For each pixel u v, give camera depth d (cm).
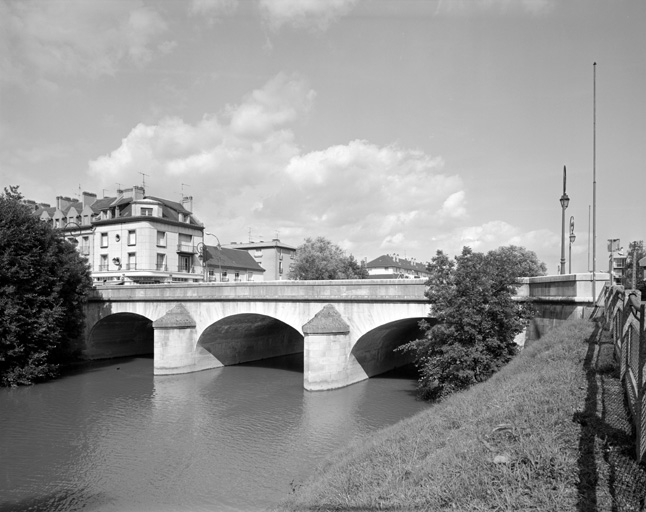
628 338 1012
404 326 3606
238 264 8338
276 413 2686
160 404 2931
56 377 3788
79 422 2572
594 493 679
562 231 2845
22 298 3434
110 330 4741
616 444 792
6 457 2075
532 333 2550
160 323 3819
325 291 3397
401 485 898
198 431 2400
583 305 2031
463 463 873
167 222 6394
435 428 1232
